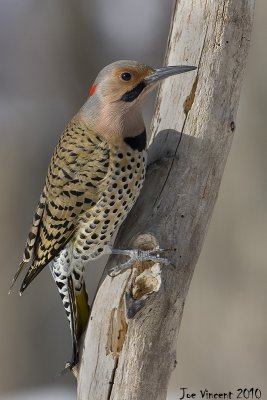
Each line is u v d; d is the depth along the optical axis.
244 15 10.20
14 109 22.34
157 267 9.67
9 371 19.86
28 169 21.09
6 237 20.33
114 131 10.43
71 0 22.44
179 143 10.23
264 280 17.19
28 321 19.98
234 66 10.22
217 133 10.19
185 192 10.09
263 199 17.02
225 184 17.22
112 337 9.82
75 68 22.55
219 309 17.48
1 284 20.00
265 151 16.91
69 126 10.96
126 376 9.80
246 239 17.20
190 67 10.10
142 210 10.25
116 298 9.77
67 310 11.03
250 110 16.86
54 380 20.05
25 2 22.97
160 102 10.56
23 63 22.95
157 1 22.92
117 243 10.27
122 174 10.44
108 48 22.56
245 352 17.39
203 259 17.53
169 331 9.75
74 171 10.55
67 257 10.92
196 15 10.29
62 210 10.67
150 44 22.66
